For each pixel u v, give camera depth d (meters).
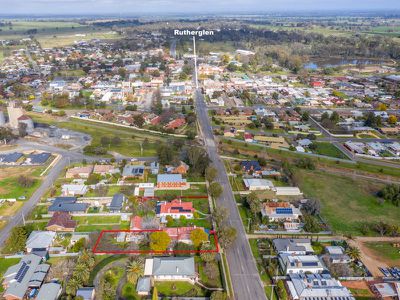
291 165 169.50
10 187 146.38
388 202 138.62
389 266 102.88
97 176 151.12
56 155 179.00
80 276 92.94
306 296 89.38
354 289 94.44
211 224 121.38
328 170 165.50
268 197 139.38
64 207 127.88
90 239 112.31
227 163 170.00
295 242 109.75
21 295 89.25
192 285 95.06
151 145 192.25
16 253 106.81
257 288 94.38
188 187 146.25
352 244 112.25
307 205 128.25
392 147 187.38
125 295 90.88
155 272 95.94
